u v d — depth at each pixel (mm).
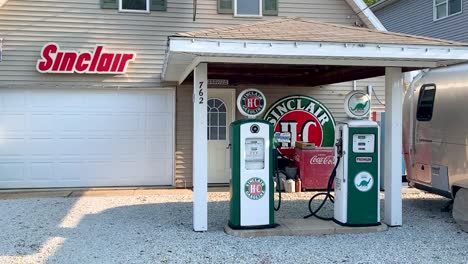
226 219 7602
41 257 5605
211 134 11031
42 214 7910
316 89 11258
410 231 6887
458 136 7434
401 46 6238
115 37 10500
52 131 10516
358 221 6836
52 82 10367
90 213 8023
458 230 6965
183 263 5422
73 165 10602
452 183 7551
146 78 10617
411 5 18797
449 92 7777
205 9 10812
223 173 11078
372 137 6883
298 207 8539
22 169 10438
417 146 8578
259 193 6676
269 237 6508
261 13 10969
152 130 10805
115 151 10719
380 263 5469
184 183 10828
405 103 9008
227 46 5918
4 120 10344
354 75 9039
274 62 6512
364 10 10859
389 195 7172
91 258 5570
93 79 10492
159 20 10641
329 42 6090
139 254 5723
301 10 11109
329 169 10359
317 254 5766
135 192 10195
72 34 10359
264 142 6703
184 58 6762
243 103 6727
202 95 6691
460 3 16281
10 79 10219
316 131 11188
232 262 5465
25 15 10219
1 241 6270
